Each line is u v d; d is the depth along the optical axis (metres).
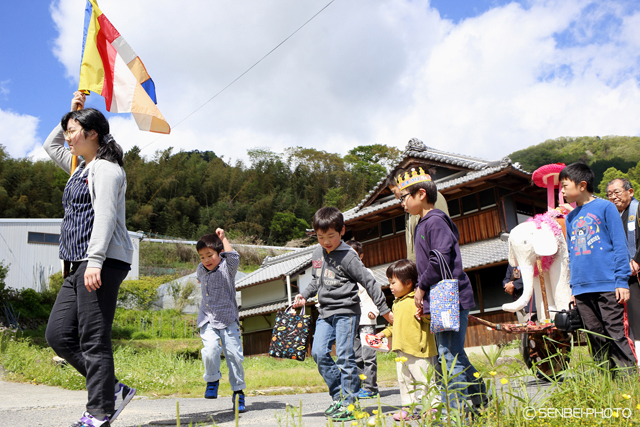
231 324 3.52
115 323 25.66
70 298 2.34
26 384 5.60
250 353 19.31
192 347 18.94
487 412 1.99
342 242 3.10
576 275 3.23
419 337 2.67
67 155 2.99
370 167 65.88
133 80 3.80
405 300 2.76
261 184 60.22
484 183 13.15
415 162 15.16
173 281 30.73
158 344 19.77
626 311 3.28
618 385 2.47
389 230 15.48
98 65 3.76
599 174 61.47
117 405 2.44
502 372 2.19
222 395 5.43
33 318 22.28
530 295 3.95
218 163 61.56
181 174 54.97
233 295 3.59
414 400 2.68
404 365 2.74
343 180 63.19
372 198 15.99
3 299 21.75
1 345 7.69
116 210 2.34
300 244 48.38
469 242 13.50
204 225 49.78
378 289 2.92
